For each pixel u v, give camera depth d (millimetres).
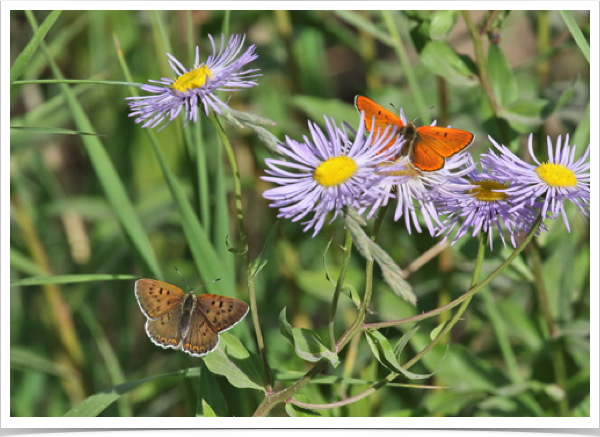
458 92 920
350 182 697
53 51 856
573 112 875
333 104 851
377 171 698
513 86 818
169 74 817
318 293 851
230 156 716
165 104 716
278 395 726
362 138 703
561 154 720
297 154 702
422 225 842
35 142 867
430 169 707
